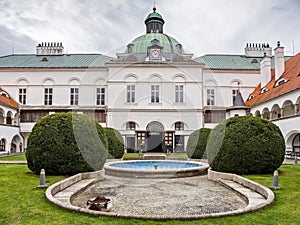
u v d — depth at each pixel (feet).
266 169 33.42
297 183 28.02
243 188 26.21
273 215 17.63
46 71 111.34
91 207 19.29
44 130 32.55
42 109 103.40
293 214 17.89
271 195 21.43
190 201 22.65
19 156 74.38
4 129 89.10
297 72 77.87
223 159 33.37
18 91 110.93
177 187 28.22
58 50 125.08
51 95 111.14
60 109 103.81
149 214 19.16
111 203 20.27
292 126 68.28
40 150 32.12
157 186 28.73
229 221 16.42
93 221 16.35
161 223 16.06
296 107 69.31
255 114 95.04
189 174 33.91
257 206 18.88
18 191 24.34
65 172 32.22
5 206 19.56
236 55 126.52
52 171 32.32
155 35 81.25
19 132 101.71
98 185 29.14
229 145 33.37
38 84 110.73
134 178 29.99
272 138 33.65
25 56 123.54
